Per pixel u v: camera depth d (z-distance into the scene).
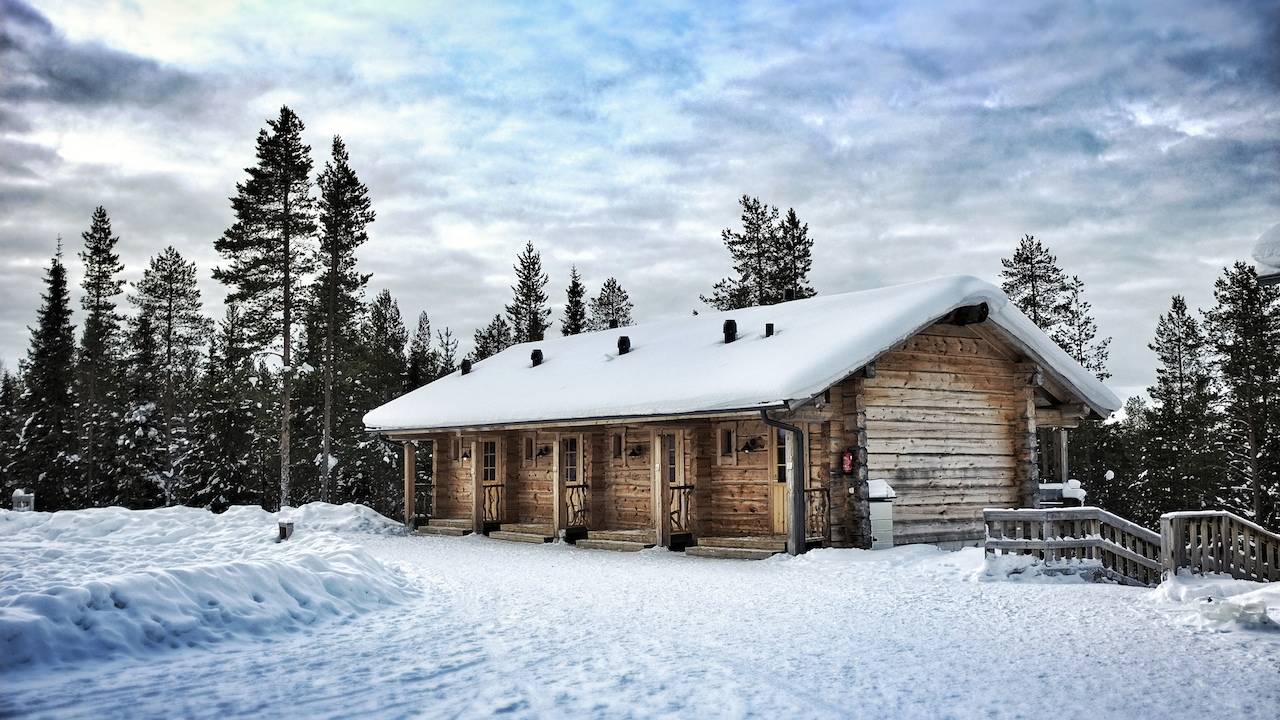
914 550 15.38
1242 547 13.12
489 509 24.52
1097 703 5.70
